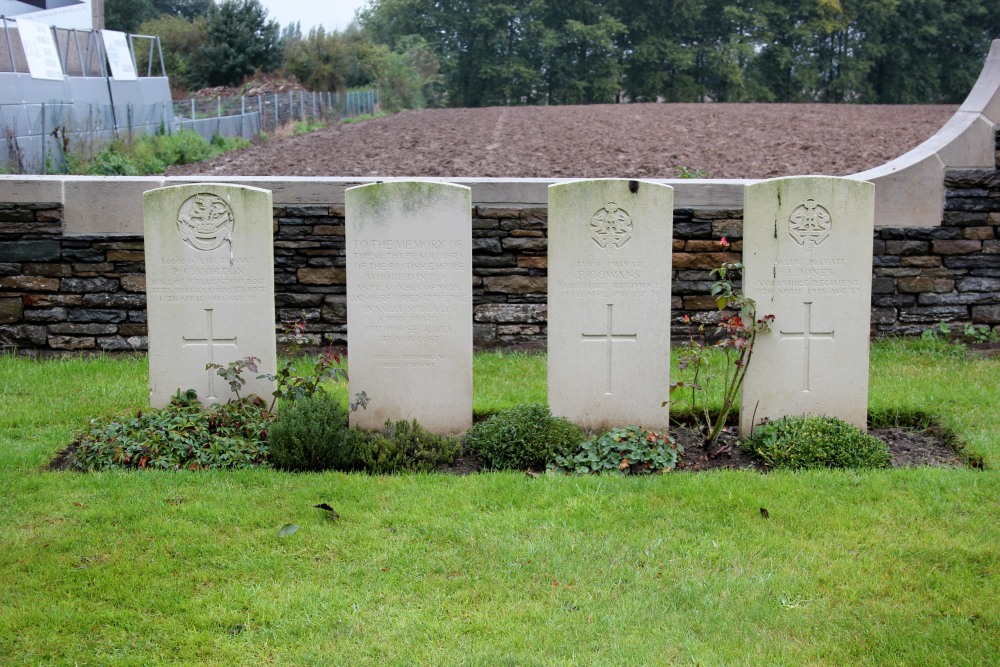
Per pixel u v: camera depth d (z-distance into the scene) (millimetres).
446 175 18109
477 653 4207
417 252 6824
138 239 9500
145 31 39250
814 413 7031
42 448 6645
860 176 9820
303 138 26422
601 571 4961
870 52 54000
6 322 9562
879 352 9430
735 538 5309
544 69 56000
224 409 6926
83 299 9547
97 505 5688
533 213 9648
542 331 9812
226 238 7008
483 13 55250
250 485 6055
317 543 5219
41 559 5008
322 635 4375
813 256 6879
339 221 9641
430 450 6574
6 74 19062
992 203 9836
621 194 6746
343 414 6645
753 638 4348
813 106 33656
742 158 19625
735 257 9703
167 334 7086
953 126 10039
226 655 4223
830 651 4234
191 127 24578
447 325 6895
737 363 6805
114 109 22438
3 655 4195
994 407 7535
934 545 5156
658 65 55594
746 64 56156
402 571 4945
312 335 9734
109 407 7582
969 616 4496
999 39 10164
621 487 6023
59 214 9453
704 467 6617
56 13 25156
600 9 56125
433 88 51750
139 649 4258
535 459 6535
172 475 6191
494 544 5219
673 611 4566
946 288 9945
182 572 4926
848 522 5477
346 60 39406
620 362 6898
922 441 7137
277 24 39812
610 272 6820
